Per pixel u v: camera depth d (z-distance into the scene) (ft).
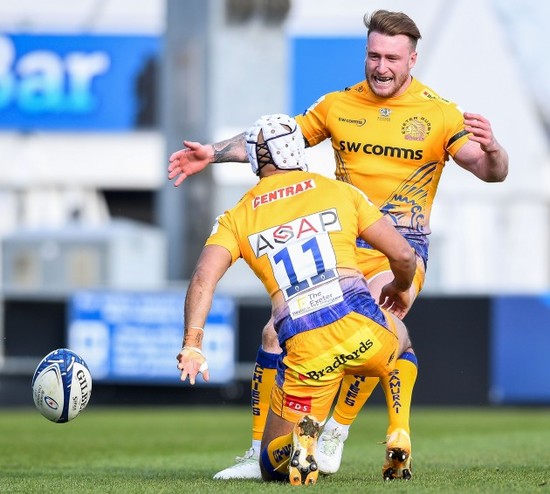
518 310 188.65
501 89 305.32
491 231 298.76
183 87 283.79
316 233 56.24
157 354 195.93
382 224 57.31
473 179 300.81
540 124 303.89
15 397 199.41
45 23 320.70
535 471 66.44
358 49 302.66
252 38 288.30
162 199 291.99
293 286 55.83
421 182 69.05
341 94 70.49
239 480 62.34
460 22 307.78
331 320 55.42
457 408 189.88
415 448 105.40
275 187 57.67
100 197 330.13
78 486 58.95
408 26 66.95
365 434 140.05
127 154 319.47
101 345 197.36
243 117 288.10
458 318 189.88
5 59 319.88
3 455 104.47
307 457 55.21
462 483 55.93
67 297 198.49
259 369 66.95
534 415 177.68
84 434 139.54
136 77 318.86
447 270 292.61
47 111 320.29
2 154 319.88
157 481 62.23
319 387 56.24
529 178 301.22
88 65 319.47
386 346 56.75
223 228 57.41
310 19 303.48
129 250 270.05
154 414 184.75
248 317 195.52
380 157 68.80
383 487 53.06
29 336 199.11
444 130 68.18
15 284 268.62
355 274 56.29
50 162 320.29
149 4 321.52
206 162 68.90
